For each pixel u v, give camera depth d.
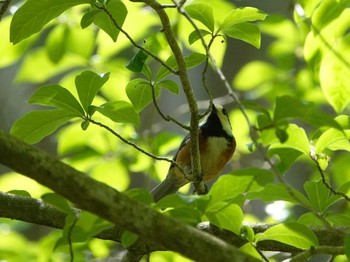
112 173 12.34
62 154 12.32
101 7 7.10
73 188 5.28
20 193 7.59
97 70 12.30
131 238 6.01
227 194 5.99
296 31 14.85
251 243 6.50
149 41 10.22
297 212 14.47
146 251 7.47
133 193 5.82
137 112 7.51
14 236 11.85
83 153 12.30
